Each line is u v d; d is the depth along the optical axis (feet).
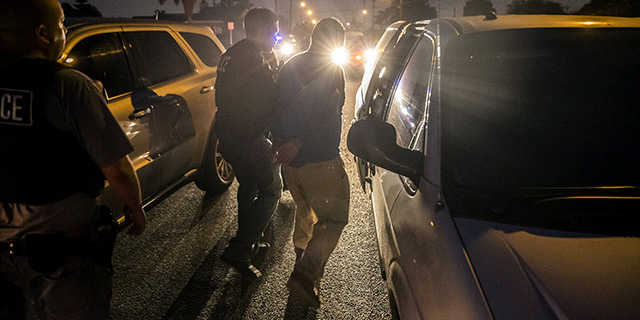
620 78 6.56
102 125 5.16
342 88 8.31
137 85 11.26
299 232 9.48
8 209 5.05
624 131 6.06
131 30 11.82
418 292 5.17
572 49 6.94
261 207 9.77
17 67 4.92
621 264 4.47
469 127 6.08
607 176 5.60
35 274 5.37
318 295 9.00
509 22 7.66
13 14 4.91
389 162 5.94
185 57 13.43
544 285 4.31
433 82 6.77
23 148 4.89
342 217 8.87
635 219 4.95
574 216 5.01
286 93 7.95
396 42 11.60
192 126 12.74
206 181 14.25
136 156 10.57
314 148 8.25
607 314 4.02
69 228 5.30
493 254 4.70
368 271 10.36
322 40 7.84
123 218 10.78
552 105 6.33
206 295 9.61
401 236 6.15
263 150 9.50
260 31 9.17
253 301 9.40
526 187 5.51
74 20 10.91
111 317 8.87
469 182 5.59
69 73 5.03
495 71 6.69
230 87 8.90
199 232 12.23
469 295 4.42
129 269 10.48
